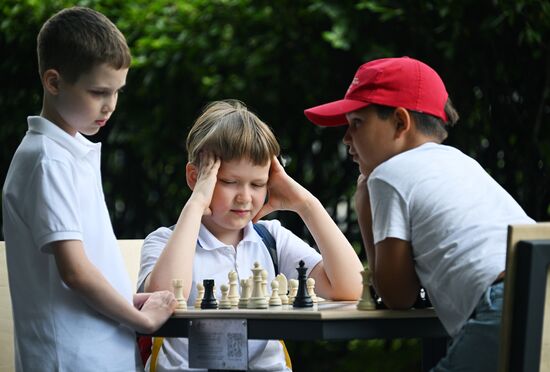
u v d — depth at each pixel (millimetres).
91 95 7352
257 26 14070
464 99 13312
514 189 13734
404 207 7008
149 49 14406
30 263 7383
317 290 8898
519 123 13258
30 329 7359
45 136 7383
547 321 6121
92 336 7262
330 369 15742
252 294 7426
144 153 14945
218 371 7023
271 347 8336
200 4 14336
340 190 14992
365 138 7496
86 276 7105
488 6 12445
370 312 6734
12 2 15180
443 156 7316
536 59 12859
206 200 8352
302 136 14703
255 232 8891
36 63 15383
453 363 6688
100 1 15125
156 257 8555
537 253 5941
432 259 6879
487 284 6547
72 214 7172
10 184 7441
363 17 13008
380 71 7449
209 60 14086
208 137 8469
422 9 12758
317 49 13664
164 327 7430
